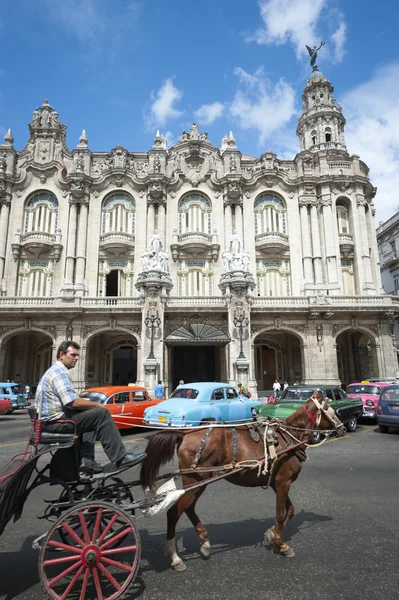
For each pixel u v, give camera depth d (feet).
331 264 117.08
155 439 16.85
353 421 55.77
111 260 118.93
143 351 93.66
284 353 116.57
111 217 122.11
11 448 42.78
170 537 16.29
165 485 16.35
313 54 157.48
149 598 13.91
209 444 17.62
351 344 119.65
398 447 43.39
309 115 145.89
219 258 118.62
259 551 17.58
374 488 27.50
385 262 168.35
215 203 123.65
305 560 16.65
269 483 18.15
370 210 125.70
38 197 122.83
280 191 124.77
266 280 119.55
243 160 129.70
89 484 16.49
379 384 66.95
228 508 23.53
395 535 19.19
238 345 94.48
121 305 101.19
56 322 101.35
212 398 48.11
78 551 13.69
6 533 20.20
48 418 15.94
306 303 103.91
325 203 121.80
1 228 116.57
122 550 14.03
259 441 18.56
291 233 121.70
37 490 28.71
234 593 14.15
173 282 116.78
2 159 120.98
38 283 116.06
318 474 31.68
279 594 14.03
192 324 97.50
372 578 15.08
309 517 21.77
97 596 13.94
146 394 57.36
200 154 127.13
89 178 120.67
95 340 109.70
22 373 110.01
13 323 101.30
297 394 53.93
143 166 128.16
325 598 13.76
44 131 127.24
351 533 19.47
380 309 101.71
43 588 14.52
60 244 116.57
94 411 16.31
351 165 125.59
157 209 121.60
